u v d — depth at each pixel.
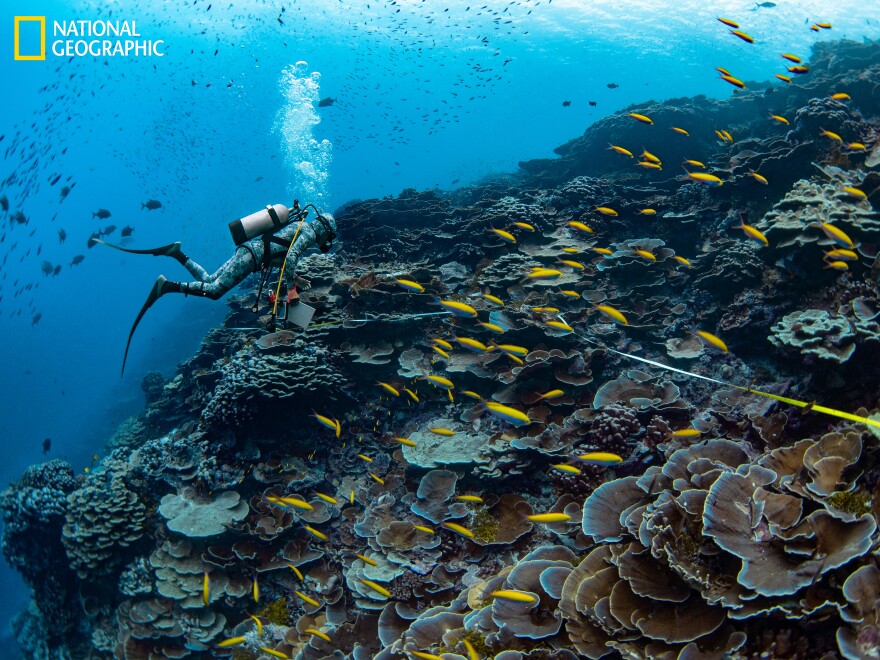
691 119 19.67
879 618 4.43
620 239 14.69
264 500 11.42
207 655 10.62
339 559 10.26
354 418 12.37
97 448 41.88
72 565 12.30
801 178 12.81
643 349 11.62
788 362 9.68
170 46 70.62
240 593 10.69
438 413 11.88
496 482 9.50
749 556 5.26
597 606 5.85
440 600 8.30
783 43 41.81
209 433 12.54
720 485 5.84
